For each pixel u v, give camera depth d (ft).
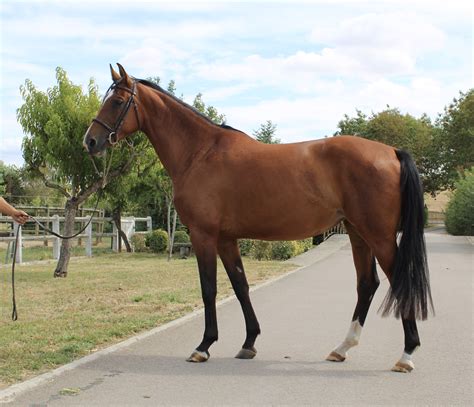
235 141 19.48
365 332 23.82
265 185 18.54
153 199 80.59
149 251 75.10
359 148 18.10
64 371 17.85
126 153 44.68
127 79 19.93
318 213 18.48
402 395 15.66
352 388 16.29
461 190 111.24
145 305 30.42
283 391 16.03
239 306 30.45
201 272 19.29
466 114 155.43
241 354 19.63
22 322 25.52
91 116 42.75
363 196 17.78
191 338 22.66
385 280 42.50
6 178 102.78
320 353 20.34
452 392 15.92
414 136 171.73
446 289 36.86
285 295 34.88
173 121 20.10
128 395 15.62
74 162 43.70
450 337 22.77
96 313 28.02
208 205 19.07
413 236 17.54
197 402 15.10
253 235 19.31
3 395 15.38
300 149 18.72
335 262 57.21
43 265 53.57
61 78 44.39
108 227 92.99
